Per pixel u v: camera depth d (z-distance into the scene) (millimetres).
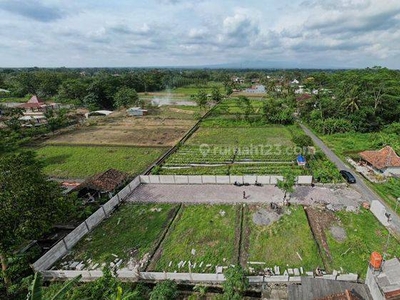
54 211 22234
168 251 25328
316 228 27625
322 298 16969
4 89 130750
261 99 120000
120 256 24953
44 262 23250
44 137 67500
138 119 87875
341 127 62781
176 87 182000
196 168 44594
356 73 79938
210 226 28734
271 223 28672
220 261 23750
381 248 24375
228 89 132125
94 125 80562
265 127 72625
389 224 27766
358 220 28625
